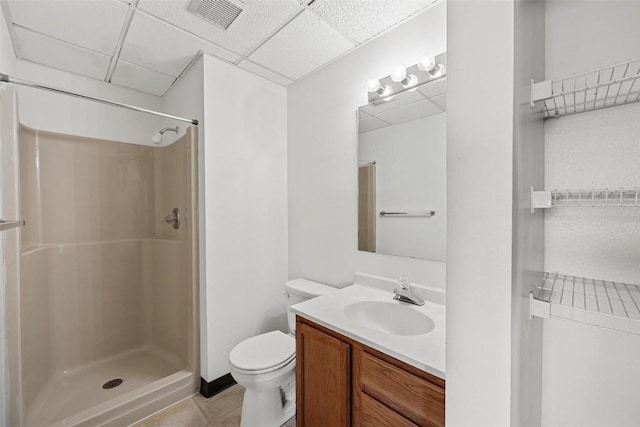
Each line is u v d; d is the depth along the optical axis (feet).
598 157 3.06
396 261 5.24
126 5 4.57
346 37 5.41
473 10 2.19
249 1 4.49
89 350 6.84
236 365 4.71
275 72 6.71
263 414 4.88
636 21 2.84
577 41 3.14
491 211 2.13
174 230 7.33
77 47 5.75
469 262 2.24
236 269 6.51
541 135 3.16
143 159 7.96
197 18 4.88
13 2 4.47
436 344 3.36
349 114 5.97
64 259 6.54
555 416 3.30
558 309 2.35
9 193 4.36
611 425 3.00
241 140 6.57
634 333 2.03
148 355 7.39
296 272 7.34
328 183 6.45
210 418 5.37
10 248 4.44
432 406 2.96
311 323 4.39
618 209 2.97
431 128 4.74
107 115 7.42
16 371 4.51
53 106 6.61
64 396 5.74
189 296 6.39
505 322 2.07
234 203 6.47
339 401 3.90
